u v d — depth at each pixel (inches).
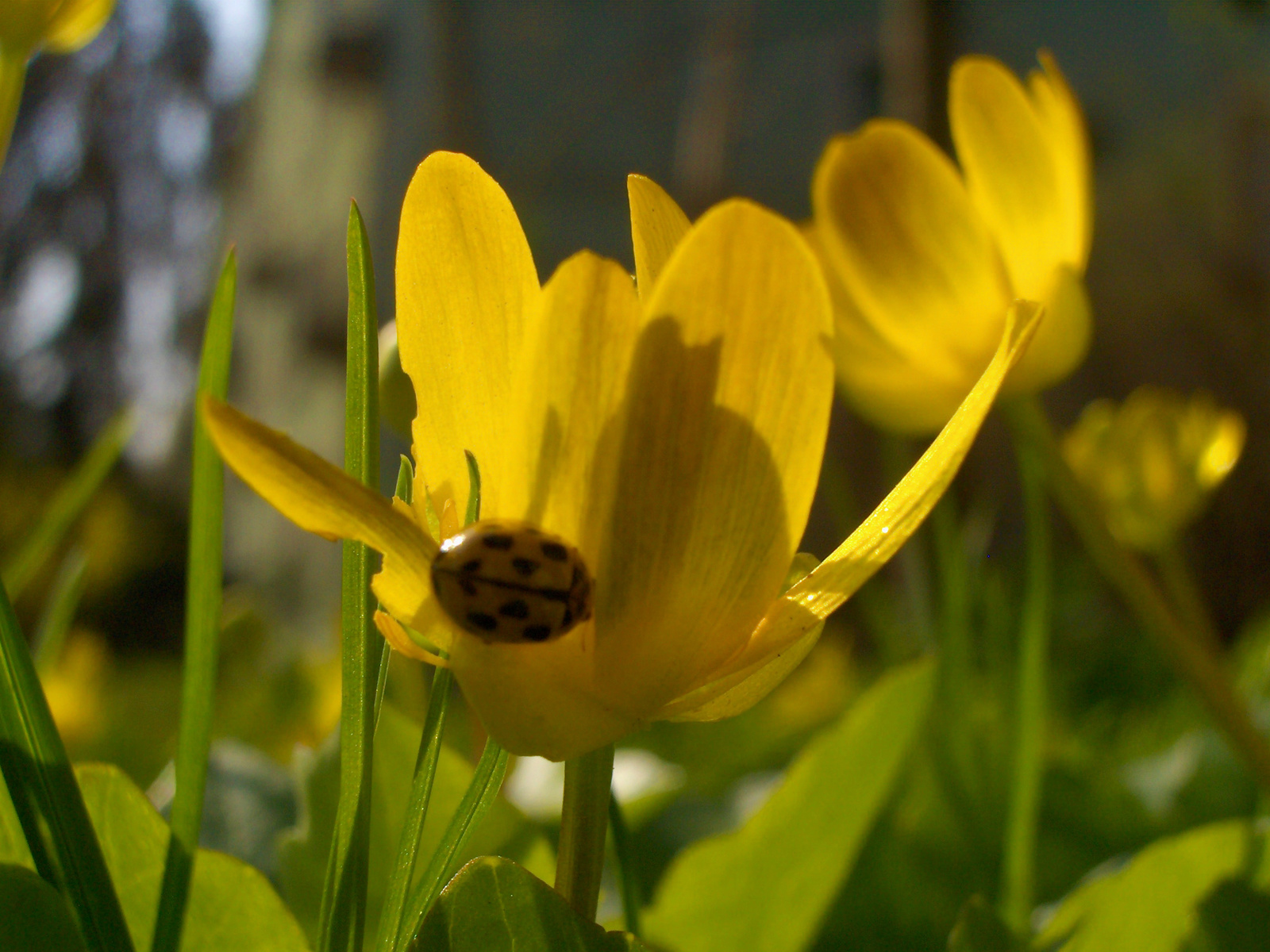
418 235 3.1
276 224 75.6
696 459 2.9
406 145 62.7
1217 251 39.5
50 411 79.7
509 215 3.1
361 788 3.3
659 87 53.9
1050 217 4.6
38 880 3.2
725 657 3.0
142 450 67.3
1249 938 4.0
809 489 3.0
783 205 49.7
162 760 12.3
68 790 3.3
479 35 54.4
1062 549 25.2
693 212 36.6
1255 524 32.0
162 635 58.1
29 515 33.4
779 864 4.8
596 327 2.9
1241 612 31.2
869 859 6.1
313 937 4.4
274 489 2.8
